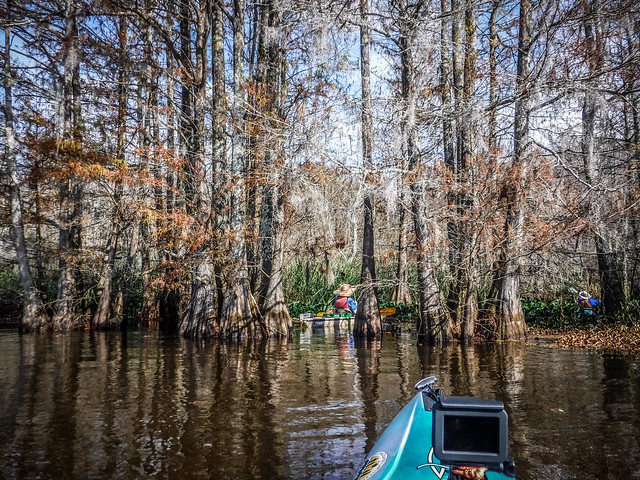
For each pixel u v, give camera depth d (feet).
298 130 48.78
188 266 58.03
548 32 45.60
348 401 25.55
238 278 53.72
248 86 52.90
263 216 57.00
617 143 55.47
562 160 45.68
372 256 56.70
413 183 47.14
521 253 48.83
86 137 61.67
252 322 53.47
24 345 50.14
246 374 33.42
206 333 55.01
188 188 60.80
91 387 29.35
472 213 47.88
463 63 51.83
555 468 16.61
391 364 37.24
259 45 59.77
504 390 27.94
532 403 24.99
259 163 52.44
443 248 49.67
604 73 46.55
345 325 69.26
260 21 59.57
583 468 16.61
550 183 47.39
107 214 66.85
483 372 33.47
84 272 72.79
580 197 47.55
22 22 56.90
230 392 27.86
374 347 47.62
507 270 50.16
